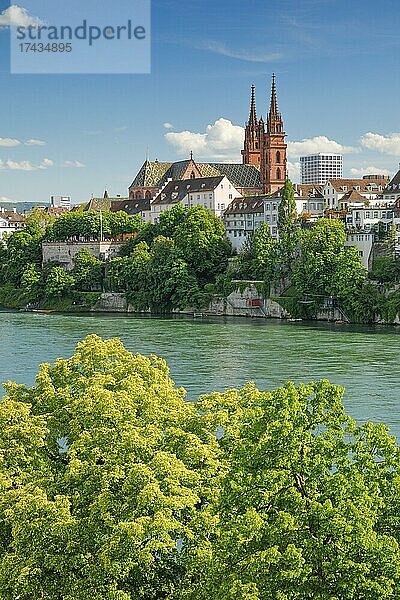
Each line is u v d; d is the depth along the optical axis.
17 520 30.28
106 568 28.41
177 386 96.56
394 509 28.77
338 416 30.58
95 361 42.66
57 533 29.84
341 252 178.12
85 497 31.86
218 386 96.50
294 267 187.38
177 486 30.81
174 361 115.69
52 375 42.72
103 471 31.81
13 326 167.88
